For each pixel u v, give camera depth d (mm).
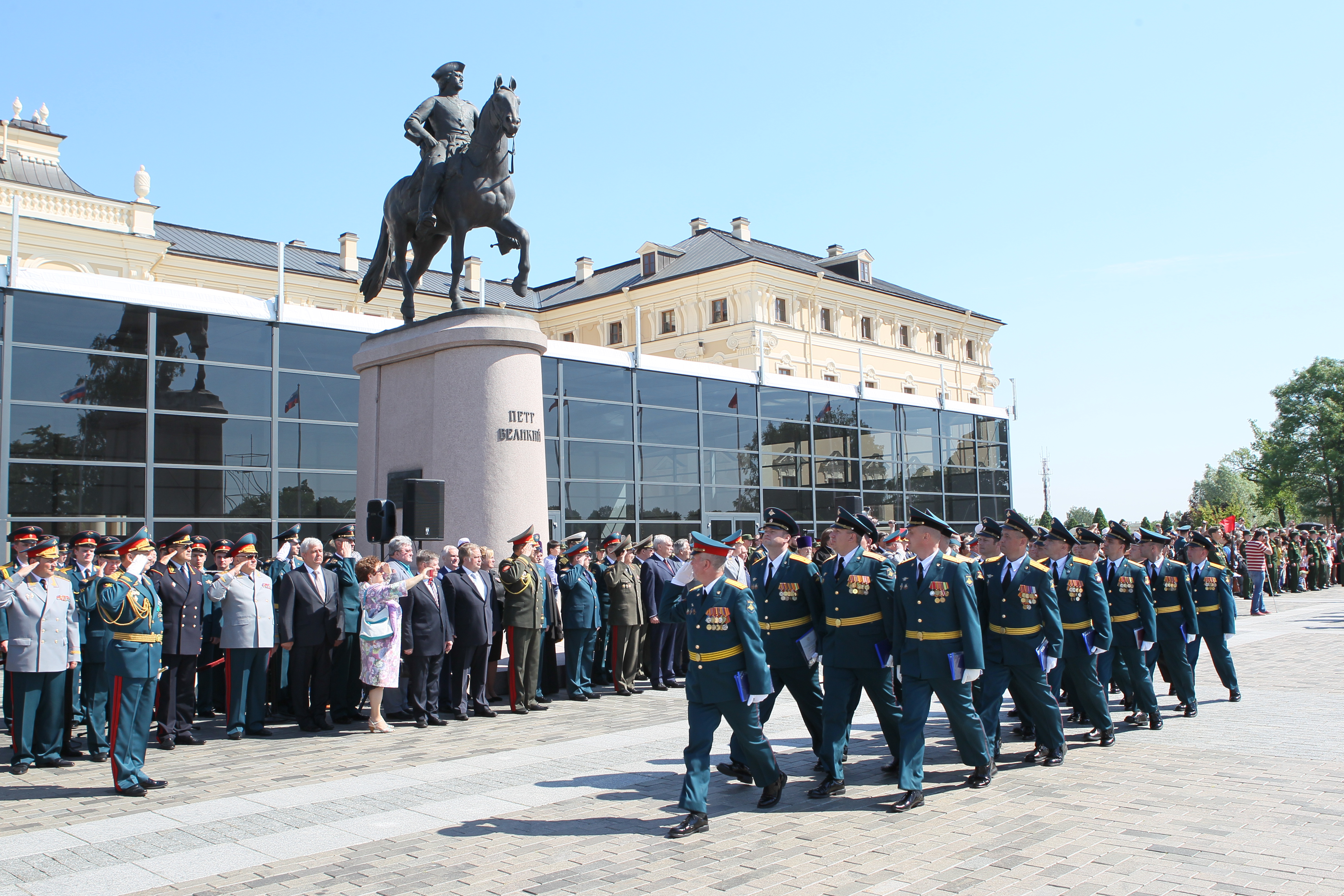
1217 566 11109
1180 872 5059
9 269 16297
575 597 12039
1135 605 9594
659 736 9312
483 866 5273
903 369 52188
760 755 6383
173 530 17672
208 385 18297
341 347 20031
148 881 5094
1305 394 70812
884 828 5965
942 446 34125
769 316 45531
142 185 33406
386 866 5289
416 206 13578
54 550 8523
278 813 6473
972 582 6805
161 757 8680
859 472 30594
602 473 23406
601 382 23719
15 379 16234
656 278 48344
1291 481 70625
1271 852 5379
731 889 4855
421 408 12883
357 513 13609
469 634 10570
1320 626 20438
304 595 9977
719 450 26359
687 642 6309
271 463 18844
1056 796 6750
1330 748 8352
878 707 7410
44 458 16406
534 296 56125
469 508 12109
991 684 8078
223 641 9695
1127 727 9742
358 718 10773
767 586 7652
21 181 32875
